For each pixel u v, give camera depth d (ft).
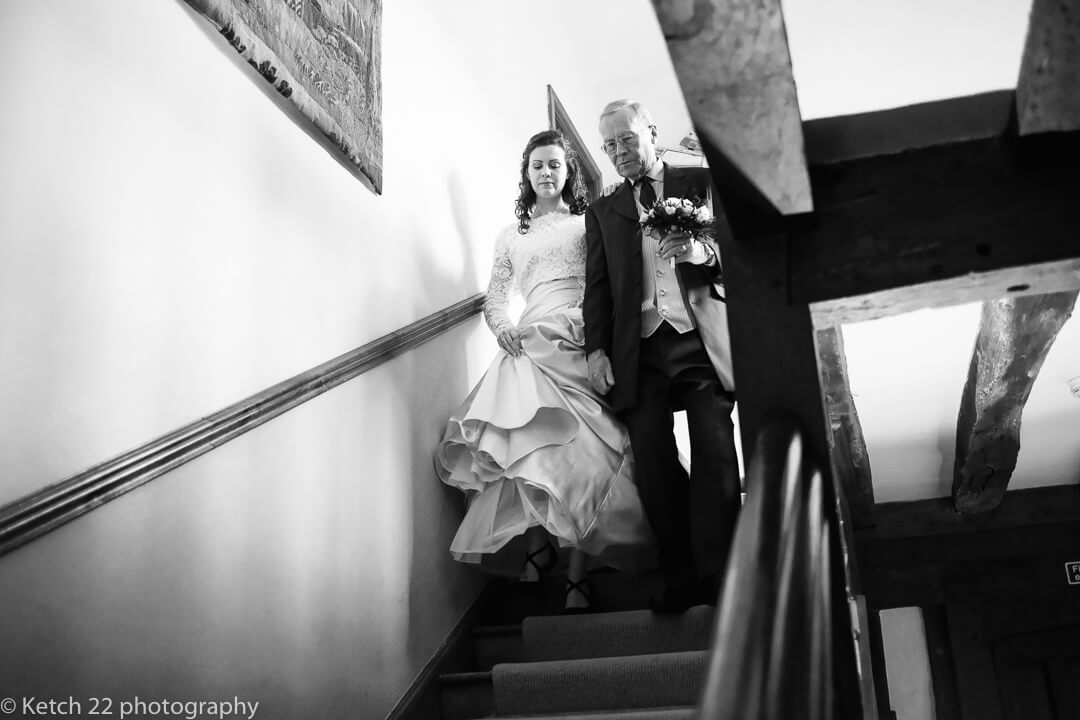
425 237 11.36
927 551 14.82
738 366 4.67
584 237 10.94
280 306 7.93
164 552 6.07
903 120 4.80
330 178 9.21
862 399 12.32
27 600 5.07
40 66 5.84
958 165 4.66
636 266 9.52
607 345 9.53
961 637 14.90
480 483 9.86
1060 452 13.53
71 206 5.88
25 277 5.47
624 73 20.86
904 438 13.19
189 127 7.15
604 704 8.00
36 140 5.71
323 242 8.85
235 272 7.39
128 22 6.68
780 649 2.56
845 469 12.99
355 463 8.57
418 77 12.13
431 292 11.19
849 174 4.78
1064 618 14.76
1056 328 9.61
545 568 10.25
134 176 6.48
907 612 17.31
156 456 6.03
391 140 10.91
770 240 4.81
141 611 5.81
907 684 17.03
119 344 6.07
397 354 9.71
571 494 9.04
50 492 5.27
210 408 6.82
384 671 8.37
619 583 10.11
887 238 4.66
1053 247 4.42
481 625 10.56
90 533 5.53
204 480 6.55
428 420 10.36
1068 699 14.57
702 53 3.84
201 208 7.12
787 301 4.70
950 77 18.42
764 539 3.13
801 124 4.17
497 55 15.67
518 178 15.64
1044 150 4.47
